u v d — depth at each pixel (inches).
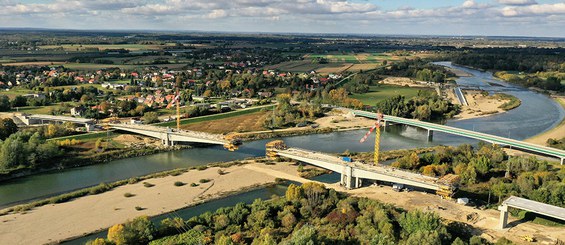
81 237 7687.0
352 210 7849.4
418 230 6722.4
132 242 7012.8
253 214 7800.2
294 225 7568.9
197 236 7263.8
